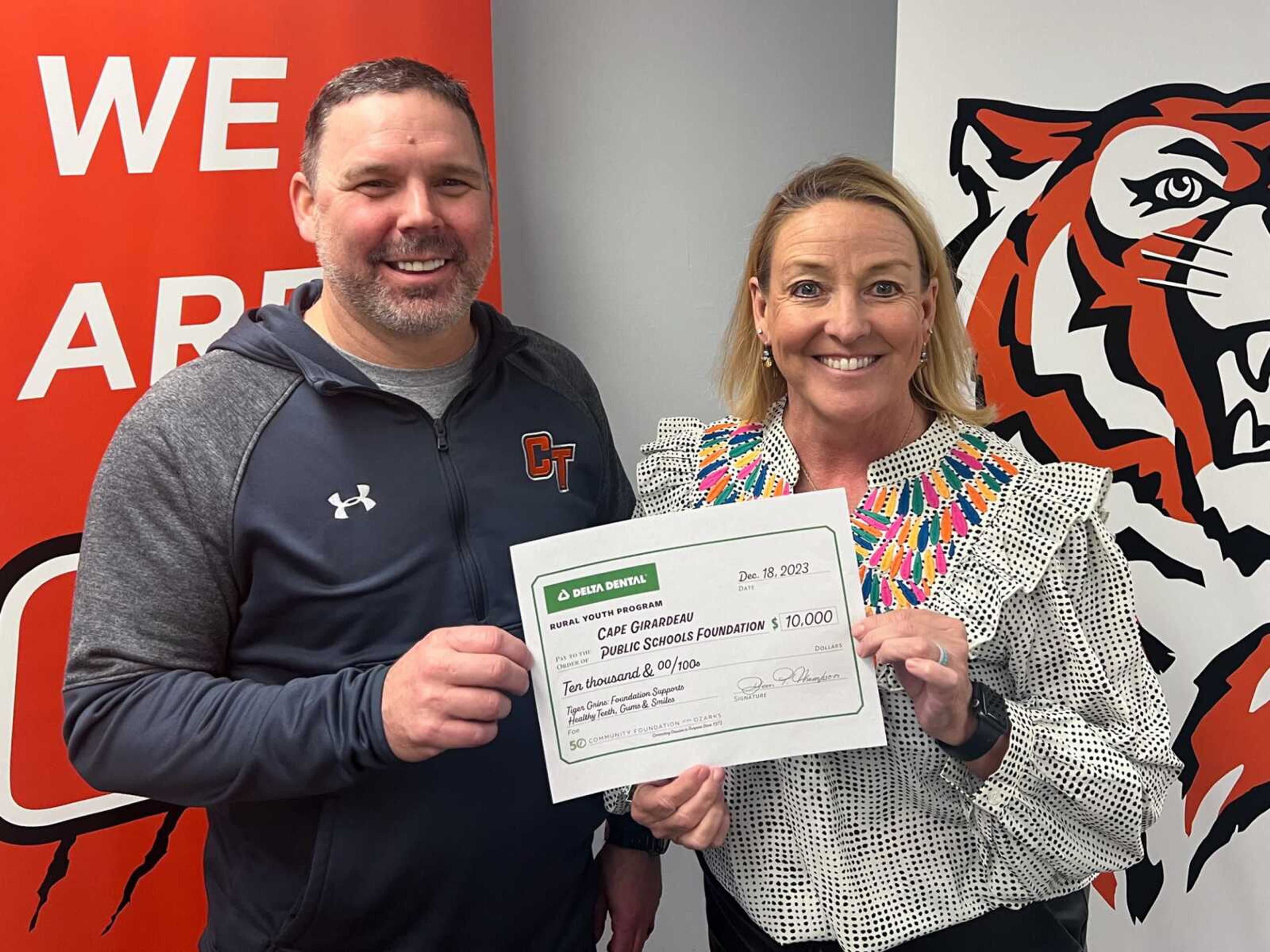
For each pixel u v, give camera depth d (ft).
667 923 7.11
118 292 5.13
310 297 4.69
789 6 6.13
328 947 4.18
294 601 4.08
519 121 6.58
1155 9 4.98
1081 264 5.20
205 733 3.75
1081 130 5.12
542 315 6.82
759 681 3.82
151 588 3.91
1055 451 5.32
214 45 5.23
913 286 3.94
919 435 4.25
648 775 3.85
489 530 4.35
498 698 3.59
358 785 4.06
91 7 4.93
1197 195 5.01
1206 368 5.08
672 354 6.68
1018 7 5.14
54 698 5.19
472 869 4.21
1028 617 3.86
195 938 5.74
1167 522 5.20
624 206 6.56
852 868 3.94
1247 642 5.15
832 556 3.78
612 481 5.00
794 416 4.34
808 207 3.96
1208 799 5.27
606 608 3.81
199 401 4.04
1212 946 5.33
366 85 4.16
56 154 4.92
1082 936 4.16
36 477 5.03
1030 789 3.72
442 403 4.42
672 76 6.35
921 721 3.66
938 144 5.31
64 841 5.31
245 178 5.40
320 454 4.13
